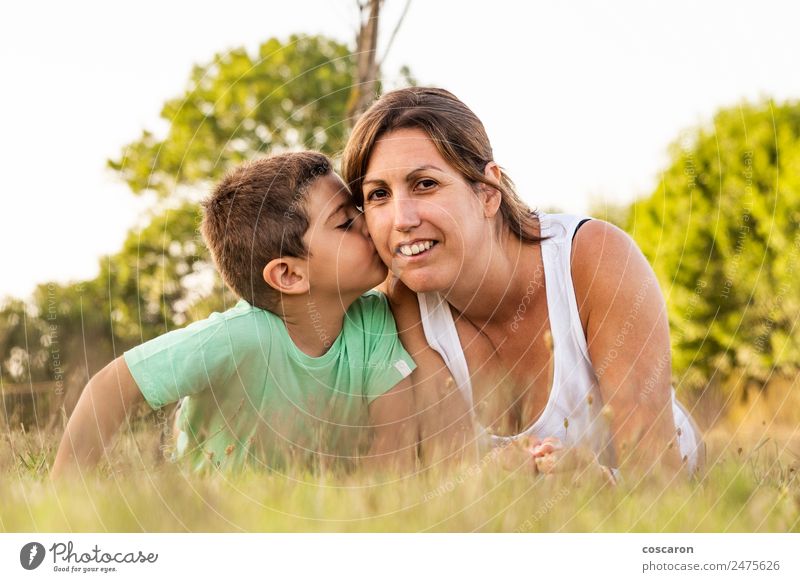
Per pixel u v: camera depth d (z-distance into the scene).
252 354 2.39
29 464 2.24
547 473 1.96
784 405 5.05
